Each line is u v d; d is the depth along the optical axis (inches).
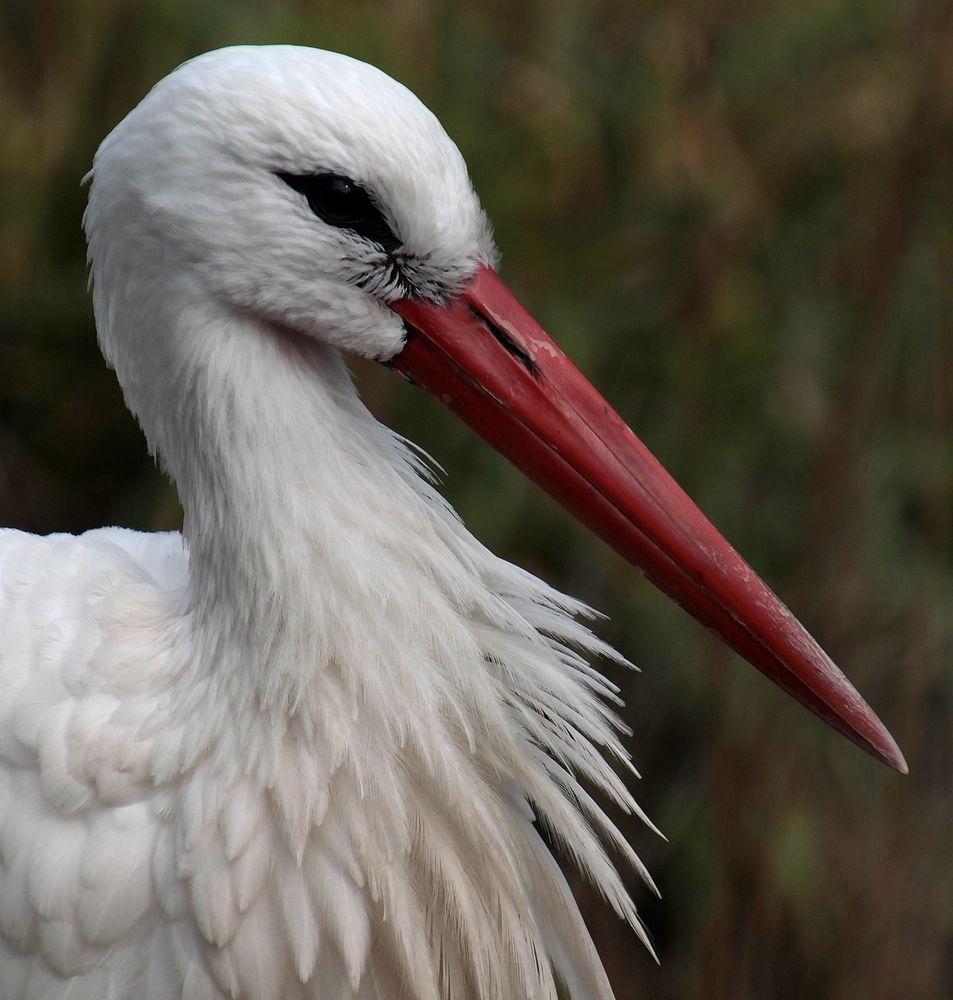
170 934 112.3
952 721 229.9
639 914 239.9
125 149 112.2
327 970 114.5
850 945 224.8
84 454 250.4
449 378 121.2
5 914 114.0
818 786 227.9
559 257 234.5
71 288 238.5
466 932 118.2
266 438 113.0
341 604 112.3
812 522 223.6
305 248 112.3
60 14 238.2
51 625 117.8
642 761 238.1
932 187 223.3
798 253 237.9
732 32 239.9
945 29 219.0
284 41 221.9
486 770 119.7
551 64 235.0
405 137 112.6
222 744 112.3
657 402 237.8
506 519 226.1
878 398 226.8
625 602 235.6
